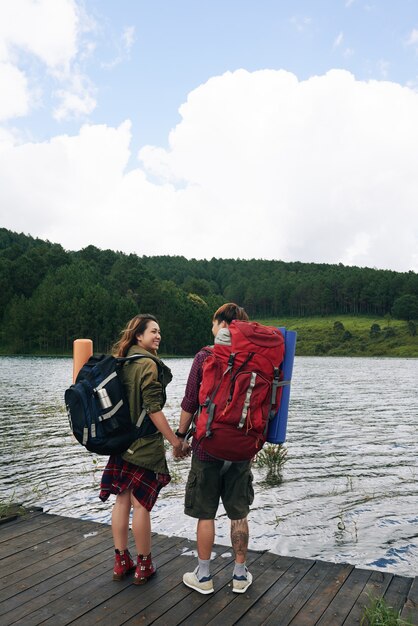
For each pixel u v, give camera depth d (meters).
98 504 7.64
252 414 3.26
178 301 138.38
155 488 3.72
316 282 193.62
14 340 111.44
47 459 10.90
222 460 3.49
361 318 175.62
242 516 3.58
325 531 6.58
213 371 3.35
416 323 151.25
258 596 3.53
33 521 5.14
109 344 116.12
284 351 3.53
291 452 11.92
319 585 3.71
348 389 33.69
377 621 3.07
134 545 4.49
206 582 3.56
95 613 3.27
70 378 40.16
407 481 9.20
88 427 3.49
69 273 136.62
